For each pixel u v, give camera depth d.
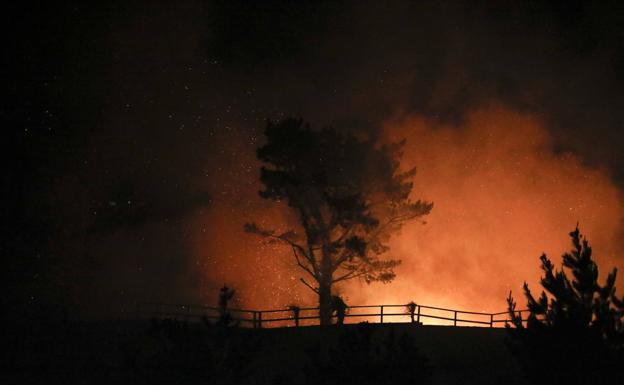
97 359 19.39
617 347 9.78
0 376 17.94
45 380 17.70
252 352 12.17
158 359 11.77
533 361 10.16
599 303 10.23
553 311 10.39
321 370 11.32
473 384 17.89
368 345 11.55
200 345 11.70
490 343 21.00
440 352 20.34
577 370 9.81
